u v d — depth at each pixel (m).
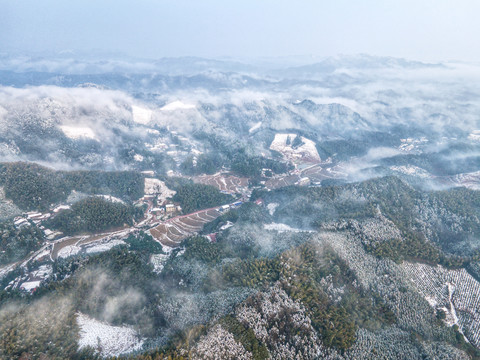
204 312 166.12
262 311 160.12
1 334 143.25
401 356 152.00
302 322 155.75
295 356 142.00
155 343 151.25
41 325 154.00
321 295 174.88
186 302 178.25
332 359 144.25
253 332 148.50
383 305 181.75
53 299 173.38
